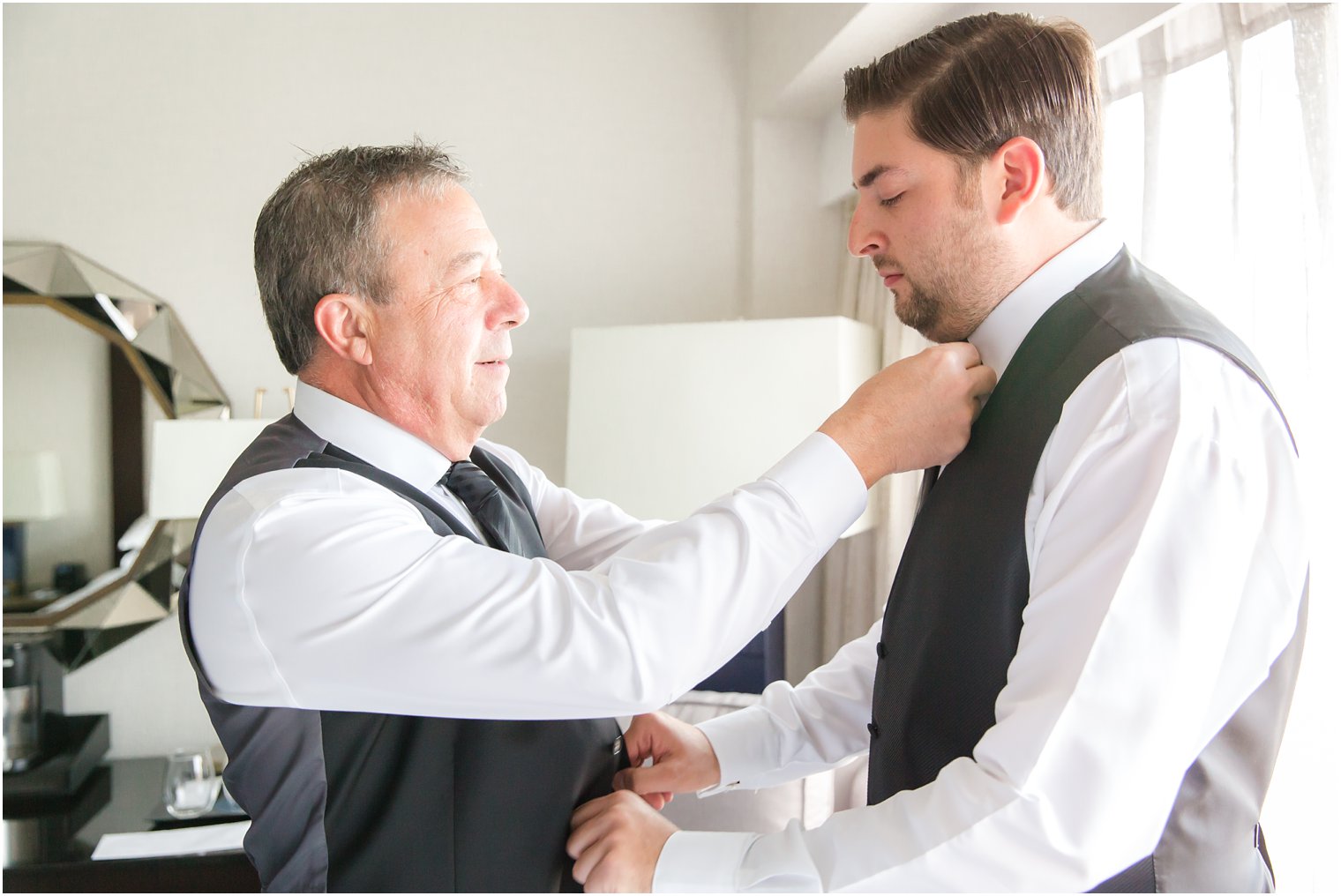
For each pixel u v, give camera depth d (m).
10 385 2.80
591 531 1.16
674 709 2.07
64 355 2.82
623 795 0.90
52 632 2.81
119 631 2.85
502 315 0.93
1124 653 0.69
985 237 0.88
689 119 3.07
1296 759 1.30
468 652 0.75
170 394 2.86
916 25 2.13
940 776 0.76
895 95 0.90
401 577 0.78
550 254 3.04
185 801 2.29
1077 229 0.90
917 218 0.90
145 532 2.87
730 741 1.08
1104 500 0.73
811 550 0.82
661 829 0.86
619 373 2.38
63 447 2.83
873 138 0.92
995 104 0.85
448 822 0.86
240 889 2.10
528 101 3.01
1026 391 0.85
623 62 3.05
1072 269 0.89
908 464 0.85
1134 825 0.69
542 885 0.88
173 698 2.90
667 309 3.08
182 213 2.88
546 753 0.89
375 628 0.77
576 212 3.04
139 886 2.07
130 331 2.83
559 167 3.03
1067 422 0.79
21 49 2.80
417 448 0.95
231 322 2.91
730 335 2.31
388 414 0.93
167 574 2.88
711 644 0.78
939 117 0.87
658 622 0.76
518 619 0.76
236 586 0.79
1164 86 1.58
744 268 3.08
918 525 0.96
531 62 3.01
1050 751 0.68
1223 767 0.80
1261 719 0.81
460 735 0.87
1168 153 1.59
